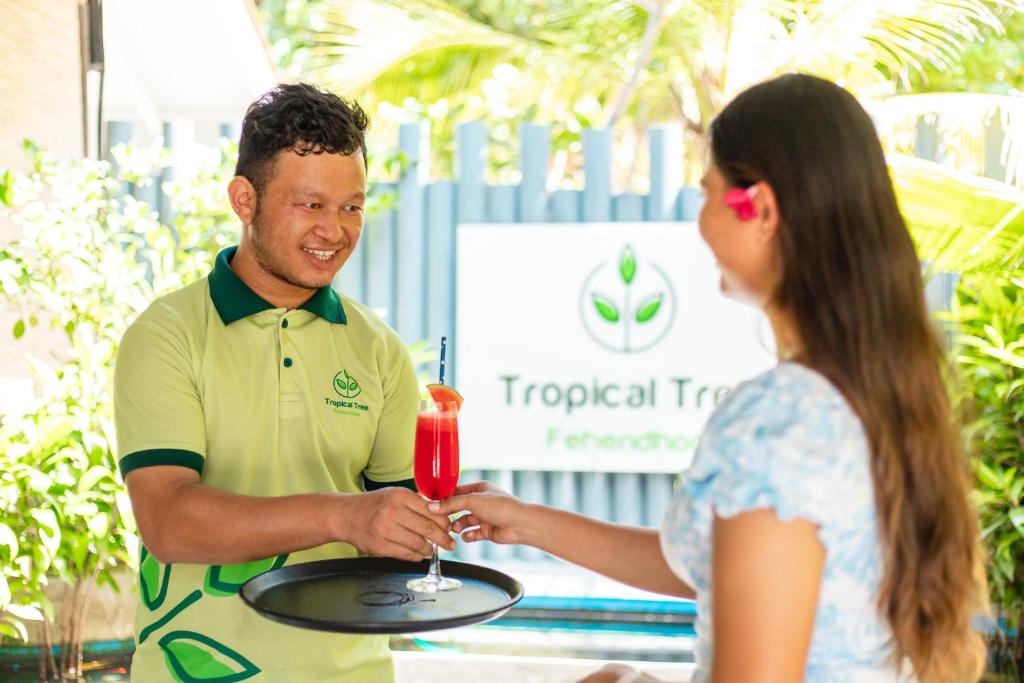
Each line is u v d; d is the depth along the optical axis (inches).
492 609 67.6
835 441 46.5
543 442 200.5
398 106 319.0
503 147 390.9
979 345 146.6
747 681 44.3
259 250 80.0
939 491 49.1
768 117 49.9
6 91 155.3
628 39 300.5
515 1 374.9
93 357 151.9
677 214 199.0
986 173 188.7
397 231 206.4
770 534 44.8
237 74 214.2
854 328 48.4
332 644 79.6
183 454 75.9
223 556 71.5
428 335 207.2
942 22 223.9
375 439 87.1
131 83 214.8
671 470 197.6
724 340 196.1
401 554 70.0
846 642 47.6
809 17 235.5
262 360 80.5
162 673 78.8
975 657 52.9
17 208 164.1
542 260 200.1
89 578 156.5
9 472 141.0
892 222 49.7
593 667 152.6
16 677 159.9
